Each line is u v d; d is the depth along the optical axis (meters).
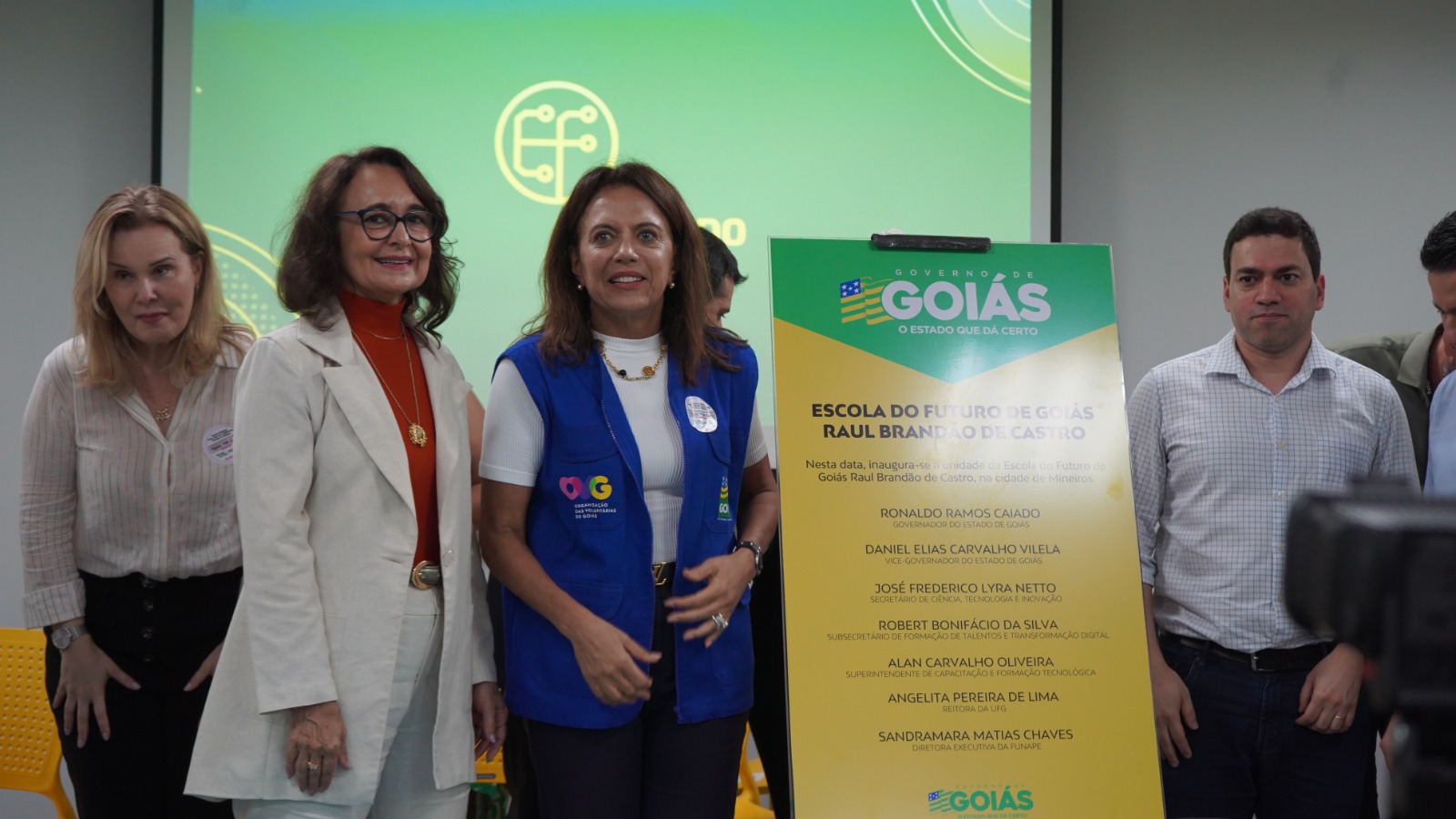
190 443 1.96
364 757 1.58
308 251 1.68
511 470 1.78
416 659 1.66
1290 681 2.15
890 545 1.99
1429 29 3.70
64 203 3.56
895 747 1.92
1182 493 2.26
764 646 2.37
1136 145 3.75
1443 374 2.56
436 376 1.78
